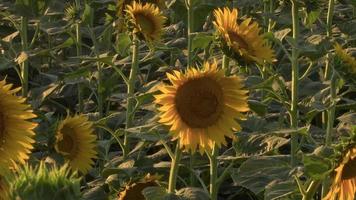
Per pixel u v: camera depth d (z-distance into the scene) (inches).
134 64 295.0
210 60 311.1
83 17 356.8
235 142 240.5
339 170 164.9
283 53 373.4
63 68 411.8
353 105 251.1
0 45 399.9
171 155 210.4
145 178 234.2
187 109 192.1
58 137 246.2
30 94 357.7
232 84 192.4
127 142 287.6
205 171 282.2
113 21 364.8
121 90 370.3
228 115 192.7
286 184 204.4
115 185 262.1
